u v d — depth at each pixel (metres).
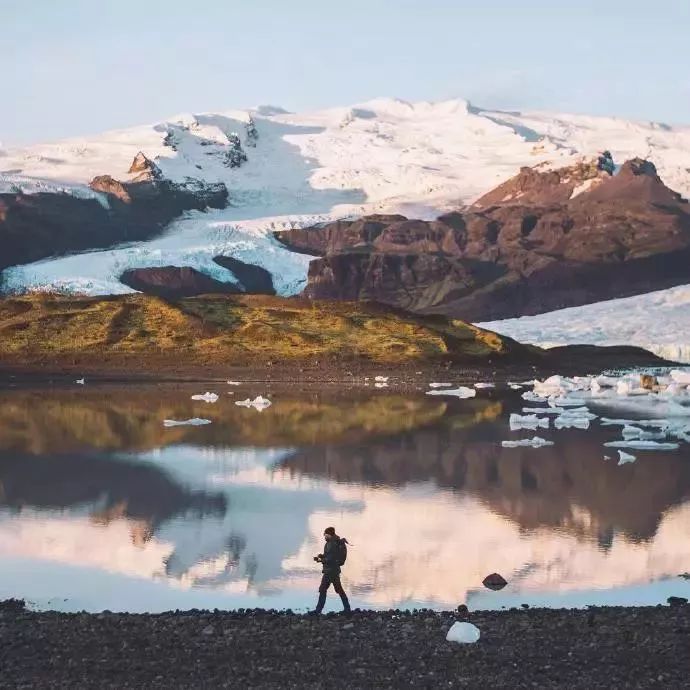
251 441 74.75
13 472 60.12
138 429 81.50
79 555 40.41
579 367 166.75
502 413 96.19
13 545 41.97
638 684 23.55
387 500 52.41
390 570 38.34
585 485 56.94
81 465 63.06
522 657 25.50
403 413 95.50
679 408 98.75
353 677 24.00
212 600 34.22
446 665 24.88
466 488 56.00
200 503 51.38
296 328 168.25
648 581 36.75
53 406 99.75
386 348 160.88
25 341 159.50
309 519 47.69
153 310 174.25
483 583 36.44
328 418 90.50
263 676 24.06
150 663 24.94
